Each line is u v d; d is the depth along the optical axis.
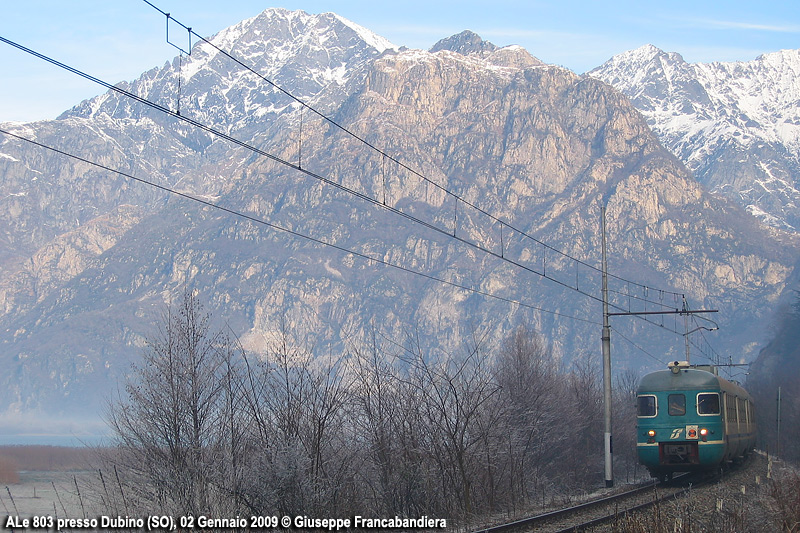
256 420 28.45
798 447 84.50
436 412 33.28
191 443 28.81
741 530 27.14
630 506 33.38
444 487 32.69
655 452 44.53
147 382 29.66
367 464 30.81
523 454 40.16
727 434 45.06
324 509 27.72
